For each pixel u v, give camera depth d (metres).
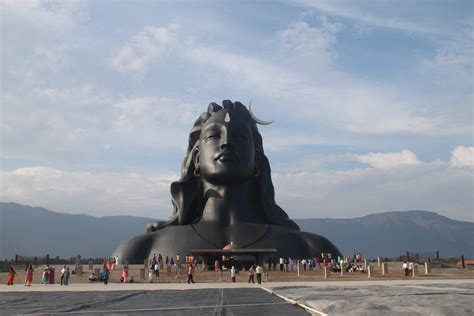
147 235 54.97
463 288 25.72
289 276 40.56
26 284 35.34
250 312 15.66
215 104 57.50
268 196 57.81
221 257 49.03
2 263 72.38
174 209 60.34
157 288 30.25
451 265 60.97
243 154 53.69
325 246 54.81
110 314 15.72
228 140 53.22
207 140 54.47
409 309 15.05
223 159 53.06
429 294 21.11
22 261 77.94
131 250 53.59
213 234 52.91
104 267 36.94
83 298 22.34
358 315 14.11
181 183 55.28
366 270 45.41
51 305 18.92
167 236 53.66
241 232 52.84
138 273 44.31
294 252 52.94
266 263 49.69
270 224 56.09
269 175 59.19
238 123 54.50
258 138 58.66
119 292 26.52
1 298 22.62
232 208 54.47
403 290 24.08
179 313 15.67
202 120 57.72
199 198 56.06
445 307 15.48
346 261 49.56
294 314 14.97
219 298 21.45
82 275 43.97
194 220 55.34
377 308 15.41
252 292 25.30
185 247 51.84
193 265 43.94
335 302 17.42
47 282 37.97
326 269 39.94
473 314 14.23
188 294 24.28
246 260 50.91
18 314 15.90
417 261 64.25
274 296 22.23
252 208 56.94
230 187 54.72
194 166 56.75
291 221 57.81
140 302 19.91
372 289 25.12
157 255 52.41
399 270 47.09
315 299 19.17
